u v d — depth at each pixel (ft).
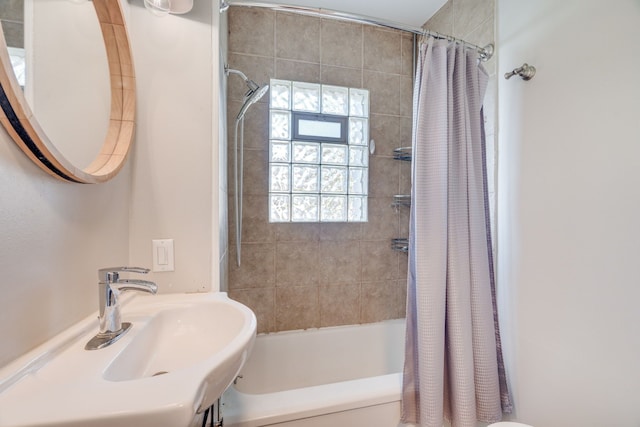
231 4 3.69
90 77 2.39
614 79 2.89
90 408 1.16
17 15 1.59
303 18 5.81
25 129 1.46
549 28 3.56
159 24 3.11
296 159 5.89
